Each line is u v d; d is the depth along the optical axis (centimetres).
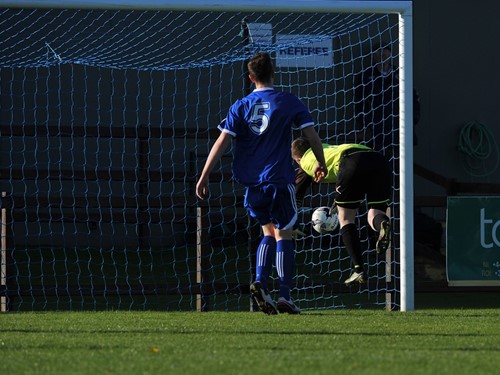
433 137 5406
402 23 3019
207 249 3144
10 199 3138
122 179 3244
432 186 5319
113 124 5019
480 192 3409
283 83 4984
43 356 1722
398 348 1855
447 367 1584
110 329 2252
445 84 5419
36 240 4838
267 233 2620
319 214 2986
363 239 3584
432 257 3625
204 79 5000
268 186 2494
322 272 3947
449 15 5425
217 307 3338
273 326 2333
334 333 2153
